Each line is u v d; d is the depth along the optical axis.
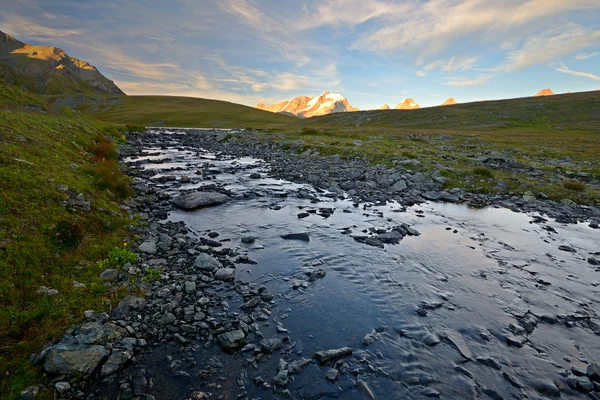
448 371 7.18
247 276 11.03
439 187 25.69
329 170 31.09
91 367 6.40
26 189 11.12
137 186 20.88
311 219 17.62
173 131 84.38
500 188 25.25
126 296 8.74
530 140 54.44
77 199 12.66
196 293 9.59
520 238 15.84
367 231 16.05
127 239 12.34
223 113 162.12
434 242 14.98
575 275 12.03
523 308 9.77
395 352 7.69
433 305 9.77
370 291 10.48
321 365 7.14
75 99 180.25
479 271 12.17
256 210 18.89
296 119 180.12
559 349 8.02
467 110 118.06
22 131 17.92
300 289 10.38
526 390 6.75
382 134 64.31
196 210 18.30
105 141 33.22
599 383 6.94
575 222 18.67
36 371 6.14
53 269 8.80
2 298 7.14
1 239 8.44
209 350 7.36
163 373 6.62
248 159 39.06
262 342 7.66
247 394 6.28
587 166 31.66
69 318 7.51
